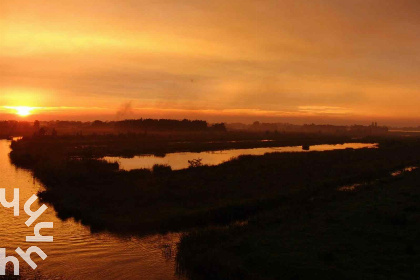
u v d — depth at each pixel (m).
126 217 20.70
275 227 18.02
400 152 65.44
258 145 87.12
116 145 74.25
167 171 36.00
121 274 13.74
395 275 12.05
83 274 13.68
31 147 61.81
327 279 11.98
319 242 15.41
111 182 30.20
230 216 21.44
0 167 42.47
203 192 26.53
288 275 12.48
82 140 84.81
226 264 13.52
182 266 14.31
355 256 13.75
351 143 113.88
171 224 19.86
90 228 19.38
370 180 34.41
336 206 22.00
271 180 31.66
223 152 68.31
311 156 52.84
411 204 21.25
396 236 15.76
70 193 26.09
